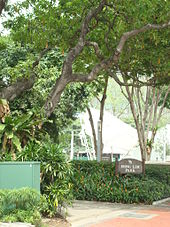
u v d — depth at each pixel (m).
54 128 20.25
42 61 18.14
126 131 23.31
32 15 14.64
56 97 13.53
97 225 10.48
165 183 17.41
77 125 35.84
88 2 13.89
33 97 18.17
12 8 15.12
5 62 18.34
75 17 14.37
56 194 10.77
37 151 11.29
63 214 11.05
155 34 14.31
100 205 14.49
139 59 16.50
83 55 16.53
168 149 40.19
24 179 9.70
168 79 17.45
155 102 26.94
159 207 14.32
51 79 17.58
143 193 15.00
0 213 8.63
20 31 14.94
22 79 14.30
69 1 13.98
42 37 14.32
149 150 24.53
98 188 15.50
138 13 12.82
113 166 16.44
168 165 21.81
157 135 37.25
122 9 13.41
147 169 18.03
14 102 18.05
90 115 22.36
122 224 10.69
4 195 8.64
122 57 15.93
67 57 13.43
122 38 13.14
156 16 13.62
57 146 11.35
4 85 16.95
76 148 41.28
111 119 24.27
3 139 12.29
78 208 13.62
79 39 13.54
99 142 18.27
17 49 18.38
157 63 16.17
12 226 8.22
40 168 10.97
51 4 14.12
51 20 14.02
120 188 15.29
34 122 12.79
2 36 19.00
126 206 14.36
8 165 9.80
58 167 11.07
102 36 15.20
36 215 8.97
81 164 16.73
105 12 14.27
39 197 9.41
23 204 8.91
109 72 16.31
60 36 14.57
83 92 20.16
